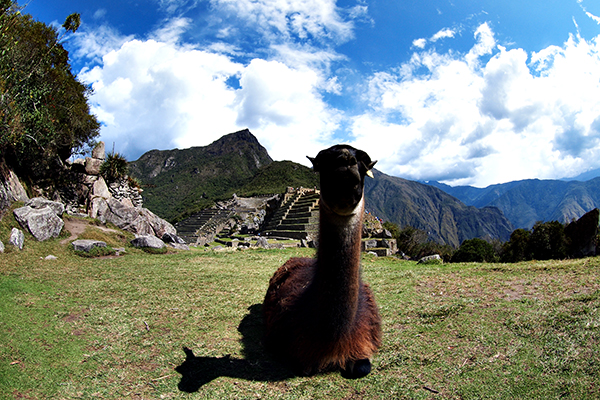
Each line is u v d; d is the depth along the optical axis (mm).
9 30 10438
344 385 2723
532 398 2361
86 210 14352
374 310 3023
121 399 2633
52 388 2736
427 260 8500
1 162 10422
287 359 3002
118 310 4648
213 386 2799
